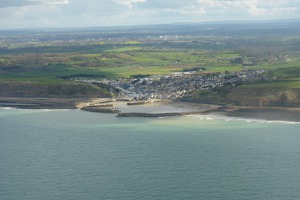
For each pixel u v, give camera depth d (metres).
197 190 169.00
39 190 172.25
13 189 173.50
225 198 162.12
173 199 161.62
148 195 165.25
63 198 164.75
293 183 174.25
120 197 164.25
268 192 166.62
